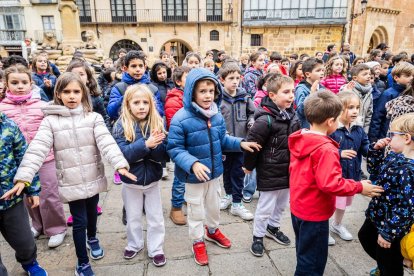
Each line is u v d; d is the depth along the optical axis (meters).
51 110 2.33
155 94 3.58
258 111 2.66
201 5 23.12
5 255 2.78
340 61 4.29
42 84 4.23
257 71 5.38
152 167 2.55
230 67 3.29
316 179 1.97
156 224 2.64
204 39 23.64
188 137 2.52
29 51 19.12
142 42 24.09
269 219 2.95
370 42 23.42
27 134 2.75
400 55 6.59
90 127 2.42
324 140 1.97
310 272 2.14
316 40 21.61
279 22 21.69
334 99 1.98
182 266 2.62
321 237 2.11
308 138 2.02
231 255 2.76
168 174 4.67
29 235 2.33
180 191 3.22
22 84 2.71
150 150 2.46
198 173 2.32
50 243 2.85
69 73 2.40
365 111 4.22
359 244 2.92
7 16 25.58
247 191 3.74
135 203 2.61
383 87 5.72
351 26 20.98
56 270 2.57
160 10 23.67
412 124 1.84
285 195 2.82
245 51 23.06
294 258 2.71
